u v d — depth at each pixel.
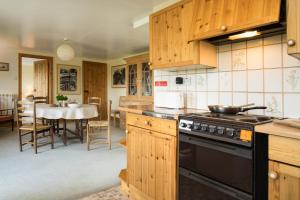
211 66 1.88
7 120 4.98
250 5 1.35
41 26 3.72
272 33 1.51
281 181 0.99
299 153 0.92
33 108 3.50
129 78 6.02
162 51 2.09
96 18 3.31
